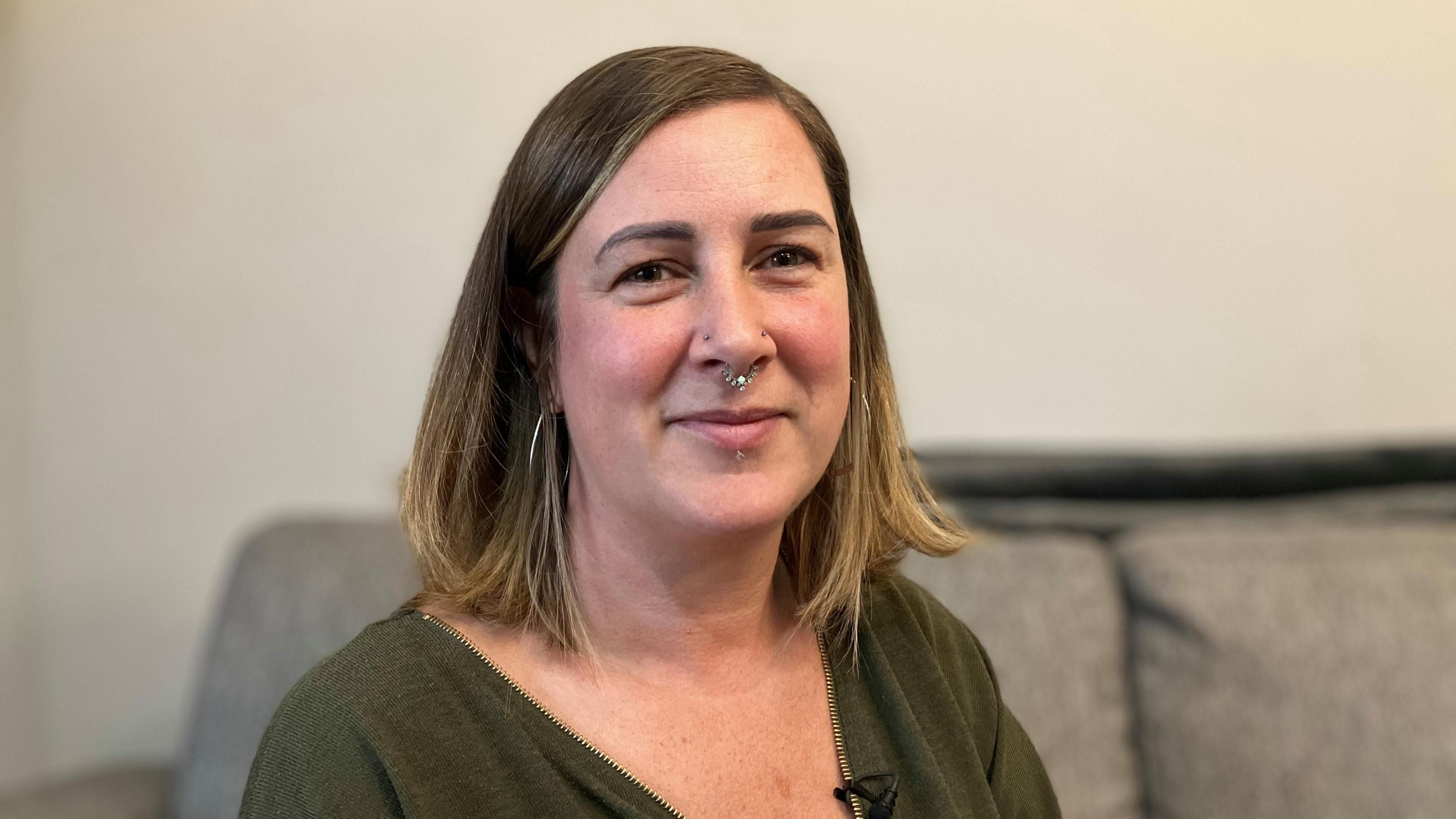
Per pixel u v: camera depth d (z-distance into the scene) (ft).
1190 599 4.89
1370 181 5.92
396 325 6.30
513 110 6.19
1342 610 4.77
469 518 3.09
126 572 6.49
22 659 6.45
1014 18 6.00
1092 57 5.99
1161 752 4.80
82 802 5.23
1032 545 5.15
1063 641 4.90
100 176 6.33
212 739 5.01
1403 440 5.74
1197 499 5.64
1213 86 5.95
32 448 6.46
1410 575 4.83
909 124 6.08
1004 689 4.83
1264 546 5.01
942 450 5.95
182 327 6.37
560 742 2.74
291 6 6.21
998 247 6.11
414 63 6.21
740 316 2.56
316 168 6.26
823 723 3.06
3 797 5.32
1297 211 5.97
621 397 2.65
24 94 6.31
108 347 6.40
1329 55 5.90
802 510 3.29
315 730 2.65
